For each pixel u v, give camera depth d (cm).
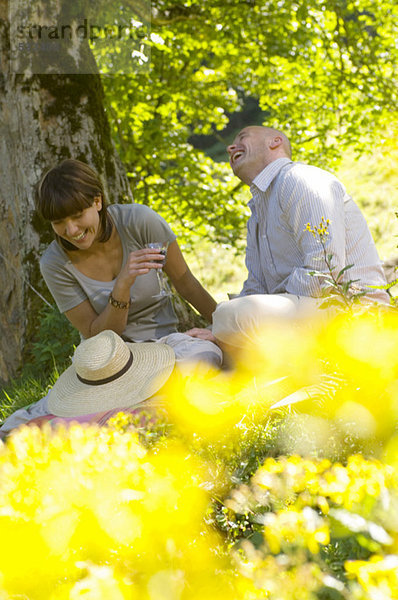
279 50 1034
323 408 225
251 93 1165
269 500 190
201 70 1081
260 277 381
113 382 321
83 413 315
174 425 252
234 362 334
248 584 150
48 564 169
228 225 1045
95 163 600
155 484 178
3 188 604
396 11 1013
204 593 156
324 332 307
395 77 1023
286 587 146
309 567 147
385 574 136
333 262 329
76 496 175
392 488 155
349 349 217
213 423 249
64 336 527
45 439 198
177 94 1070
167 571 154
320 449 219
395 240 1088
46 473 180
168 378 321
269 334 312
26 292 584
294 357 261
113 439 204
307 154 1112
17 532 173
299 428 225
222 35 1017
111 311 355
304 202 338
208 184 1063
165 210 1047
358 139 1071
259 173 365
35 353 531
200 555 169
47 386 443
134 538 170
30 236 590
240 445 230
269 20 1003
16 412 347
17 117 597
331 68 1044
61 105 598
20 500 177
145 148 1022
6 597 158
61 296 371
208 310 407
